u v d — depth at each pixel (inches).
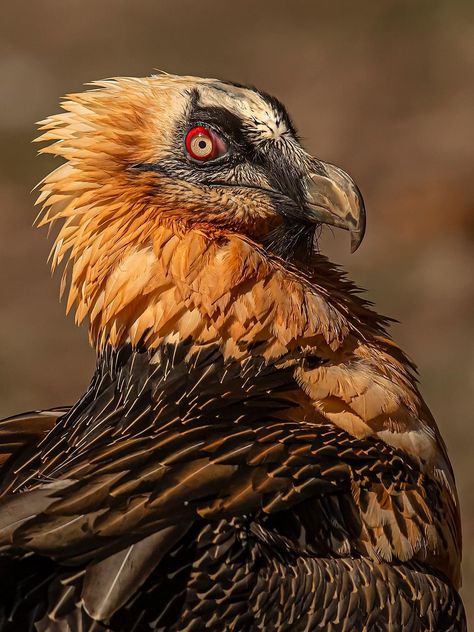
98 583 333.1
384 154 1364.4
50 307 1068.5
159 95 452.1
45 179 446.9
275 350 414.6
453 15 1728.6
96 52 1733.5
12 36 1777.8
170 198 438.9
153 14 1863.9
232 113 447.5
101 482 357.4
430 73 1572.3
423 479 409.4
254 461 373.7
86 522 343.9
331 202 443.8
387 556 385.4
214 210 443.2
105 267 429.7
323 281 451.5
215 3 1893.5
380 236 1163.9
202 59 1720.0
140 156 441.4
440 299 1047.0
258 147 448.5
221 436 382.9
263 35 1768.0
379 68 1600.6
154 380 417.1
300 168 447.8
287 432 390.6
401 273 1093.8
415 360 946.7
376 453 399.5
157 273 419.8
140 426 403.5
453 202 1184.8
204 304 414.3
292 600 362.6
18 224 1227.9
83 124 443.5
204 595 355.9
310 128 1460.4
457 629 399.9
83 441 407.8
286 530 373.1
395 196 1234.6
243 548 360.2
